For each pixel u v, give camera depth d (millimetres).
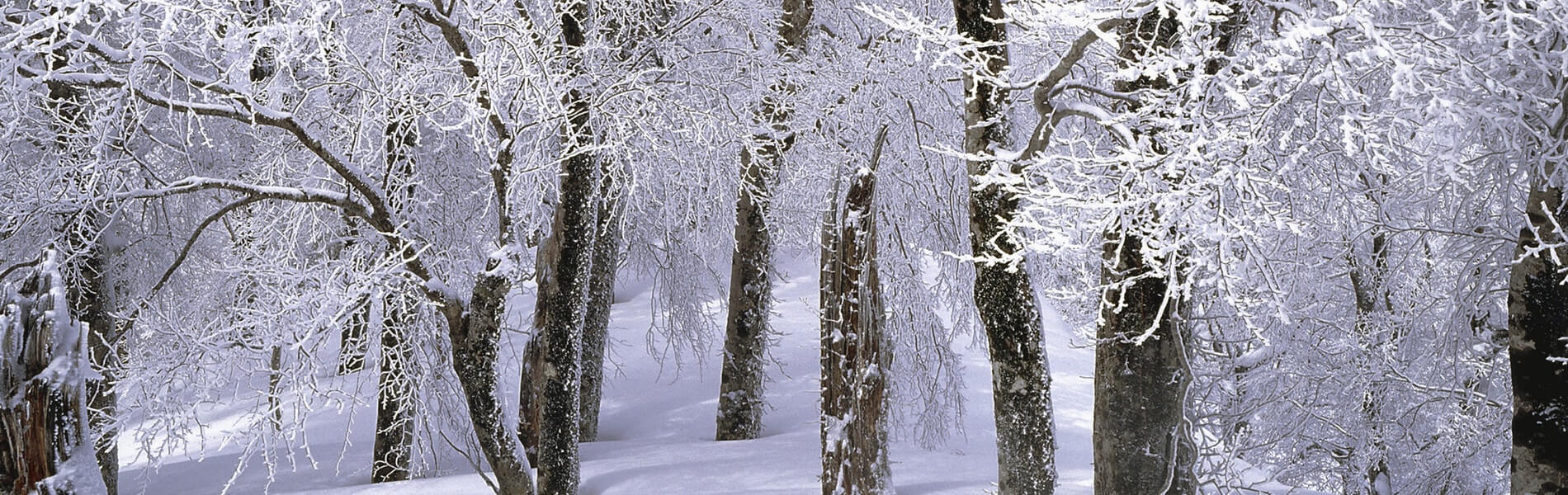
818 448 15023
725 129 12484
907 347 15539
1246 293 7727
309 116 12438
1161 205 6500
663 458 14781
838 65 14125
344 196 10695
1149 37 7621
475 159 14664
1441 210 10516
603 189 13164
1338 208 8781
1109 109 8352
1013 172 8078
